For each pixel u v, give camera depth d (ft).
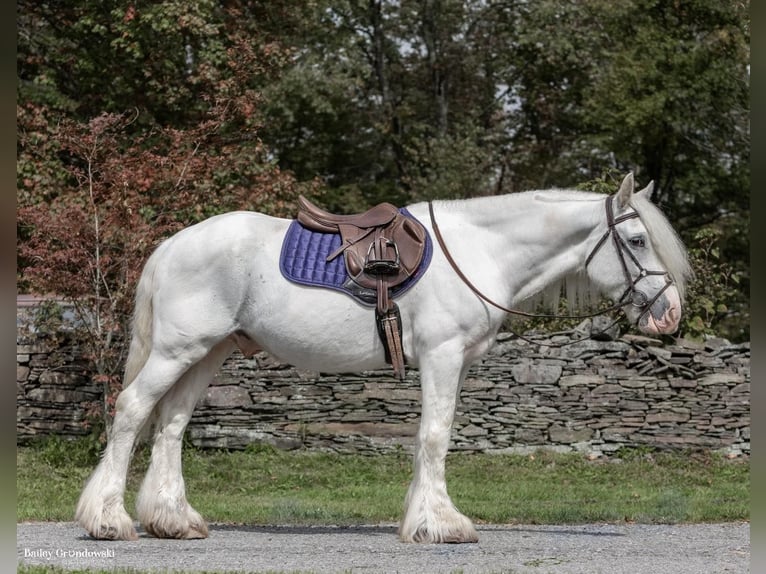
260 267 24.40
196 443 41.96
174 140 45.65
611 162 85.35
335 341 24.17
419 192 77.00
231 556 22.16
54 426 42.24
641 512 30.91
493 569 20.80
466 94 90.07
